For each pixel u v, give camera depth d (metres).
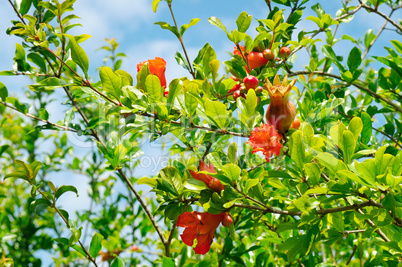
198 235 1.86
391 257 2.13
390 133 2.96
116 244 3.91
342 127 1.65
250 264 3.00
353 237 3.00
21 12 2.38
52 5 2.20
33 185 2.16
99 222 4.46
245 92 2.20
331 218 2.02
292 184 1.74
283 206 2.63
